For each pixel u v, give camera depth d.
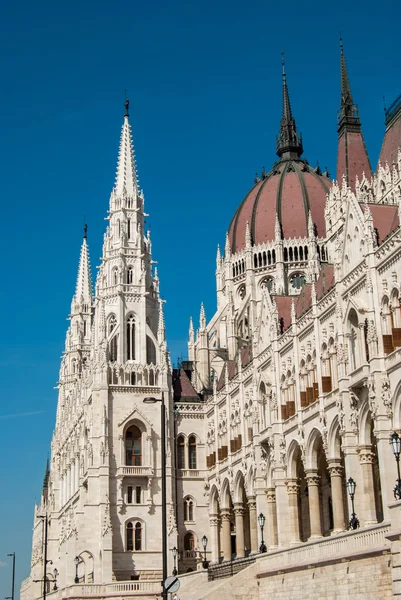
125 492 114.94
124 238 127.81
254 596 77.94
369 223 73.88
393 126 96.88
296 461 90.94
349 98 111.56
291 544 88.00
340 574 61.50
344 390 76.38
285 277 138.50
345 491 80.56
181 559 114.75
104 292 125.88
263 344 101.31
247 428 105.31
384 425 69.06
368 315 72.69
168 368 122.56
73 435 141.62
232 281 146.12
